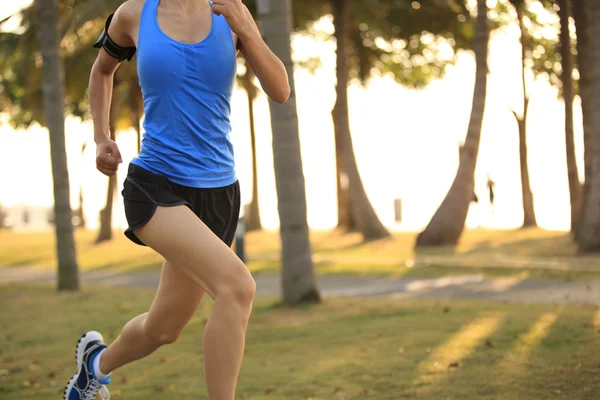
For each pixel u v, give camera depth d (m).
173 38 4.60
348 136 36.44
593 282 17.14
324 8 36.69
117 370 9.20
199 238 4.39
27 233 50.97
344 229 41.81
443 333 10.29
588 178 24.91
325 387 7.67
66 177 19.84
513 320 10.98
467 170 30.44
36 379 8.91
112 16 4.96
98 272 26.33
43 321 14.20
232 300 4.33
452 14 34.47
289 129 14.70
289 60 14.49
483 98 29.84
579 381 7.20
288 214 14.81
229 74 4.70
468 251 27.44
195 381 8.34
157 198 4.54
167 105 4.61
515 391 7.00
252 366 9.01
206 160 4.70
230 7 4.48
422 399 6.97
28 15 23.89
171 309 4.95
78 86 31.34
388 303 14.39
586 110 25.36
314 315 13.15
